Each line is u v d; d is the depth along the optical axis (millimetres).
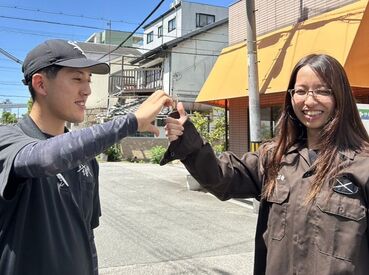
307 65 1683
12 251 1323
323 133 1632
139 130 1281
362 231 1464
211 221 6953
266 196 1716
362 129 1687
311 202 1537
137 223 6711
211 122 17953
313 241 1512
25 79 1523
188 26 31547
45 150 1143
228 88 10016
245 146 10781
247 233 6137
